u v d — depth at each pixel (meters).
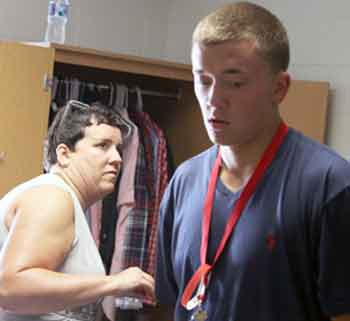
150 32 4.51
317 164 1.39
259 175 1.44
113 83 3.95
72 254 2.04
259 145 1.45
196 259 1.50
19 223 1.96
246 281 1.41
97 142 2.16
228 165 1.49
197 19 4.39
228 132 1.39
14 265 1.93
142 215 3.62
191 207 1.54
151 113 4.28
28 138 3.23
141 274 2.04
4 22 3.88
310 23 3.88
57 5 3.63
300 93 3.69
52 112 3.52
